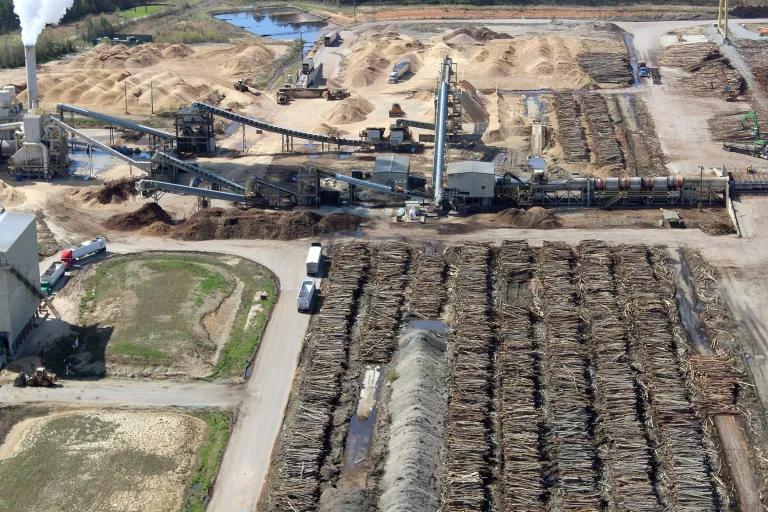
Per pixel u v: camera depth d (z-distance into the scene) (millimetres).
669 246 97375
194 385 73750
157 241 100125
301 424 67562
